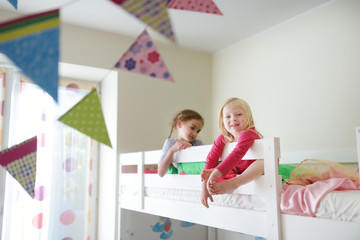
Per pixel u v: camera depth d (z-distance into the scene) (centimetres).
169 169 188
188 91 309
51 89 61
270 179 122
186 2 83
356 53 209
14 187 254
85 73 282
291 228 116
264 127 266
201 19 249
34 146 110
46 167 270
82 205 285
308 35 239
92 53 266
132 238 257
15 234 251
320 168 152
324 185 115
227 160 129
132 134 276
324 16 229
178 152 176
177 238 285
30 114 266
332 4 224
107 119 290
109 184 276
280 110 254
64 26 257
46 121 274
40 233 262
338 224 102
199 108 313
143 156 211
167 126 294
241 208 136
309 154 221
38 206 263
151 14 68
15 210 253
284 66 254
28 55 61
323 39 229
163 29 69
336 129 216
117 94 274
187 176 164
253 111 277
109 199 274
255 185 129
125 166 267
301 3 229
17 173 106
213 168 144
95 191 295
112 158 274
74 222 279
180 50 310
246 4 229
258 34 277
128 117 276
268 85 265
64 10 235
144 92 286
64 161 279
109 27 264
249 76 283
